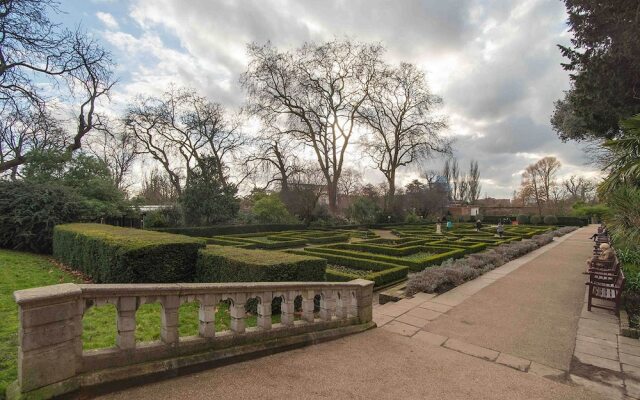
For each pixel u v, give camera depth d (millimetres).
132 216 18812
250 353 3570
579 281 8891
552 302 6852
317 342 4312
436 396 3168
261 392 2959
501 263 11438
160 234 8102
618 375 3807
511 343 4711
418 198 44688
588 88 9359
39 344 2328
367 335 4867
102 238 7129
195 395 2777
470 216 47156
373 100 30266
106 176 17516
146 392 2725
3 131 17328
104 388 2592
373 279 8391
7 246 11383
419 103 32250
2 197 11234
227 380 3092
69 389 2422
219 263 6359
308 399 2920
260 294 3799
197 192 22656
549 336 5000
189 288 3131
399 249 14000
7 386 2547
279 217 27438
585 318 5844
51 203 11609
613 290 6590
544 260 12617
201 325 3301
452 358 4137
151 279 6410
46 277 7211
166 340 3020
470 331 5176
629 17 7859
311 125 30672
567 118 13734
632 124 5996
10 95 14047
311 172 32125
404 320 5668
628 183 6582
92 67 17312
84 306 2582
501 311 6219
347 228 31000
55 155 15758
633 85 8633
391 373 3600
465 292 7621
